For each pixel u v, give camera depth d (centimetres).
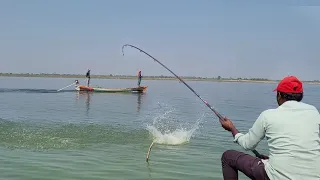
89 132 1376
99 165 891
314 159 448
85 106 2619
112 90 4438
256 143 488
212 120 1961
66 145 1120
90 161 928
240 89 7731
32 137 1229
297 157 447
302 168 445
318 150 454
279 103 501
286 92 485
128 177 799
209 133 1452
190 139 1297
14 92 4206
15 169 829
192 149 1125
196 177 816
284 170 449
